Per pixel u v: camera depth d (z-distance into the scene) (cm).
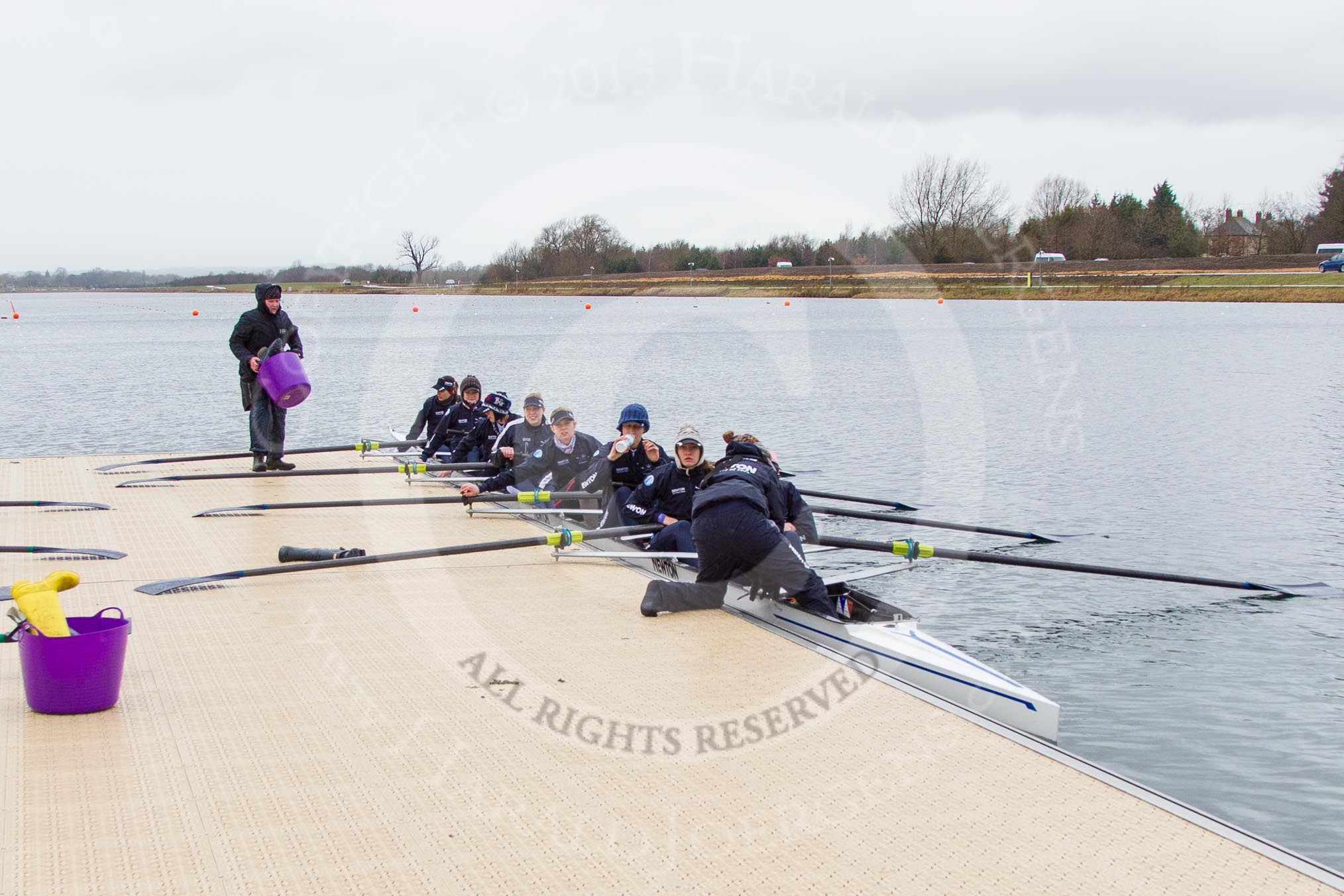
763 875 416
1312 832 607
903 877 415
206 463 1570
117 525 1116
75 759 511
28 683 566
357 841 438
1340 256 7806
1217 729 744
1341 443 2005
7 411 2756
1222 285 7594
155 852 425
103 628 599
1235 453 1902
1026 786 494
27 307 14125
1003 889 406
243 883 403
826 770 511
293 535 1071
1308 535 1293
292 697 602
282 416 1446
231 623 748
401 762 514
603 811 467
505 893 401
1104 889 406
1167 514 1416
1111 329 5247
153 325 8175
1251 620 970
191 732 548
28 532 1073
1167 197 8662
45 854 421
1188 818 462
